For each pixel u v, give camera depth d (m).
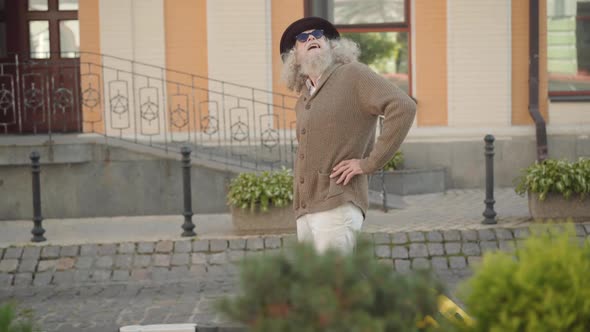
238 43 12.45
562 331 2.81
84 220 10.87
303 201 5.17
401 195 11.97
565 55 12.86
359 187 5.10
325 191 5.06
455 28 12.68
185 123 12.37
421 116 12.77
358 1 12.88
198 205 11.19
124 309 7.24
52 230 10.07
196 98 12.40
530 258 2.98
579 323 2.85
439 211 10.57
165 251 8.71
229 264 8.54
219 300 2.72
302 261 2.68
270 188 9.14
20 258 8.60
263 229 9.23
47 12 12.94
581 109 12.77
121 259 8.60
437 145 12.65
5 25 12.95
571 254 2.96
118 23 12.27
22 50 12.97
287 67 5.25
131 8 12.28
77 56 12.88
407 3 12.84
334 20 12.90
